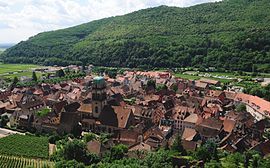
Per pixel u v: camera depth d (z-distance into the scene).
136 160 177.00
